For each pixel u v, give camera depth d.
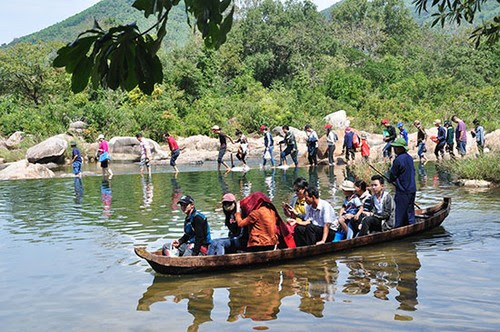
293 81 60.59
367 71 60.75
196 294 7.20
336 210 12.91
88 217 13.13
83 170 27.61
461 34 87.00
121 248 9.84
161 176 22.56
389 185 17.06
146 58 2.88
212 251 8.68
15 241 10.74
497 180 16.72
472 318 5.97
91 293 7.37
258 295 7.07
